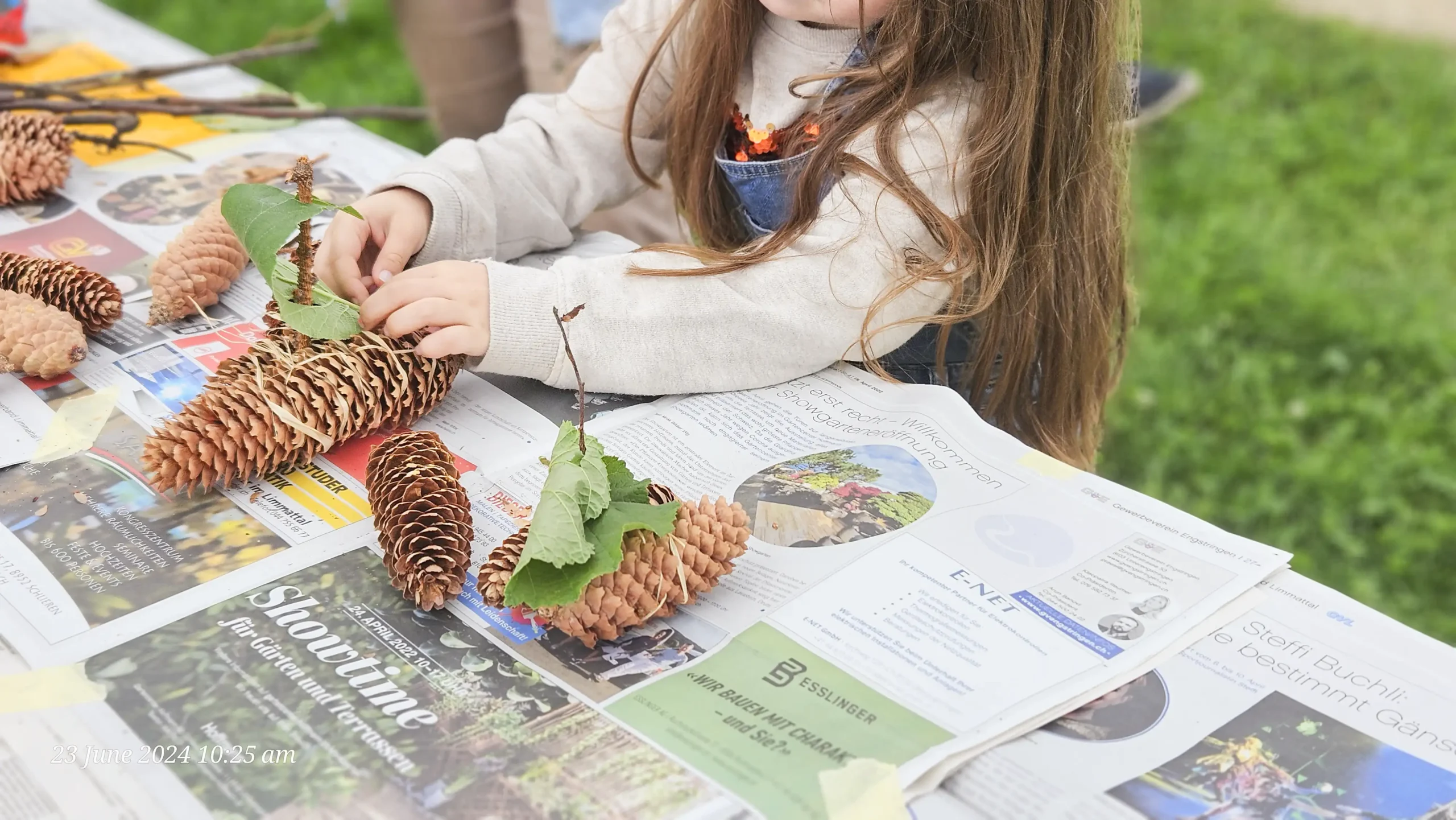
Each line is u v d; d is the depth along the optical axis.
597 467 0.69
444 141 1.72
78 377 0.89
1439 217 2.60
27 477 0.78
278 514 0.76
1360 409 2.10
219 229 0.99
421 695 0.63
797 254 0.94
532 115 1.15
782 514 0.77
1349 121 2.92
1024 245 1.08
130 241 1.06
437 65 1.65
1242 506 1.92
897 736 0.61
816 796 0.58
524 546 0.67
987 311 1.11
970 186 0.99
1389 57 3.17
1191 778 0.60
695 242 1.22
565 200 1.13
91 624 0.66
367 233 0.97
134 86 1.34
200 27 3.08
